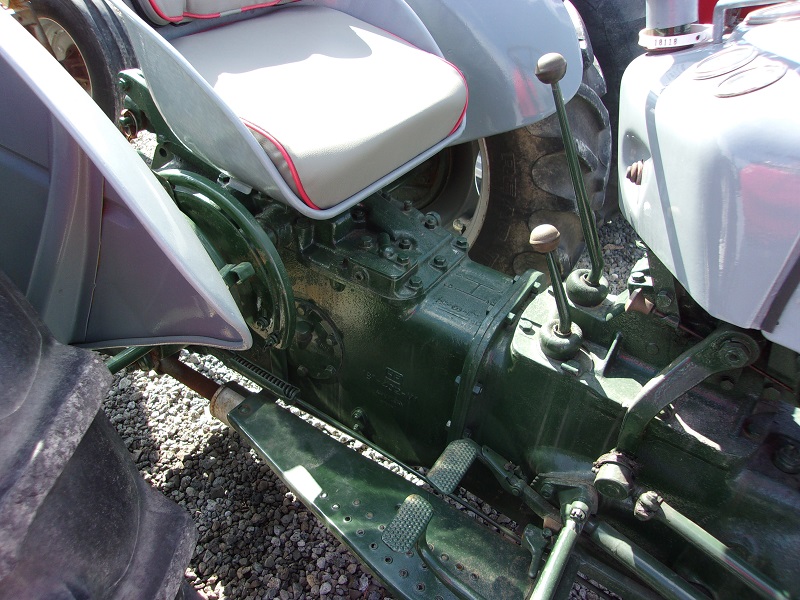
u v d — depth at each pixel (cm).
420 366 144
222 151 134
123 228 106
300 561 170
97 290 117
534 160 196
